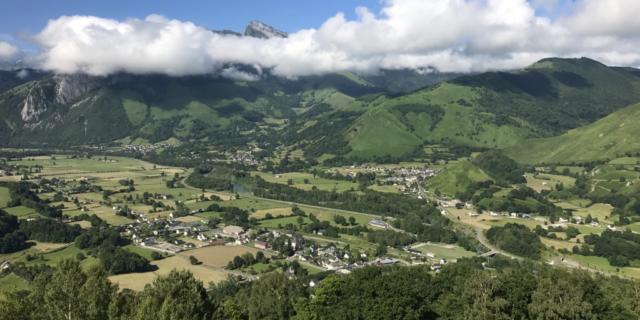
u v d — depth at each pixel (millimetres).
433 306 97562
